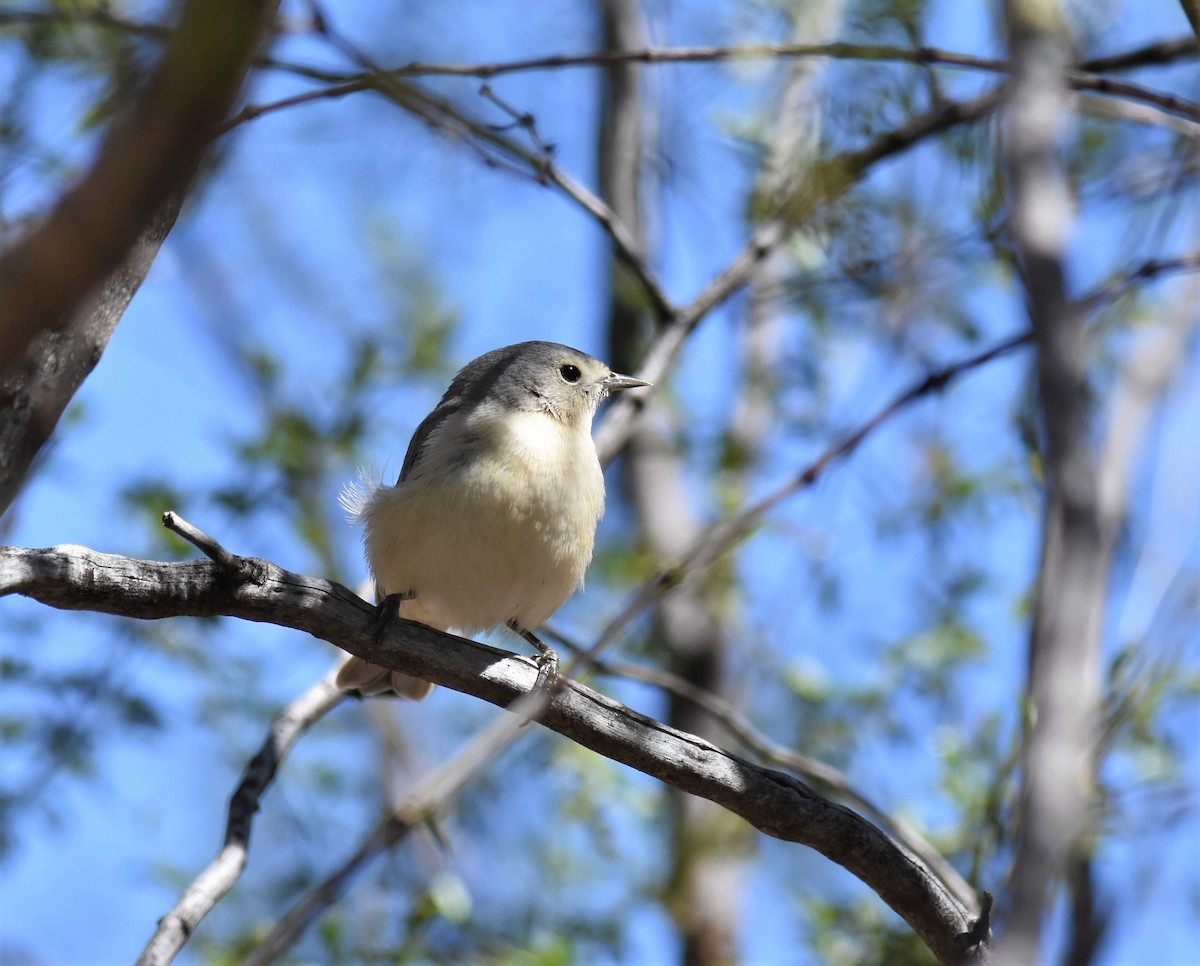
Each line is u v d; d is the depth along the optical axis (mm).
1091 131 12891
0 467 5426
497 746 7559
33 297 2516
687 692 11719
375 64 8938
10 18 8125
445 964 12664
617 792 14188
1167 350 10891
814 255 11844
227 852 8289
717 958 14211
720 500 15820
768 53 9562
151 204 2582
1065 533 3680
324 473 14406
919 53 9414
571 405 11406
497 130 10578
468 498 10242
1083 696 3643
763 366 17094
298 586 7934
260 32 2637
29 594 6953
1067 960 7078
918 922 8320
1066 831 3430
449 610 10898
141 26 7465
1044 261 4016
